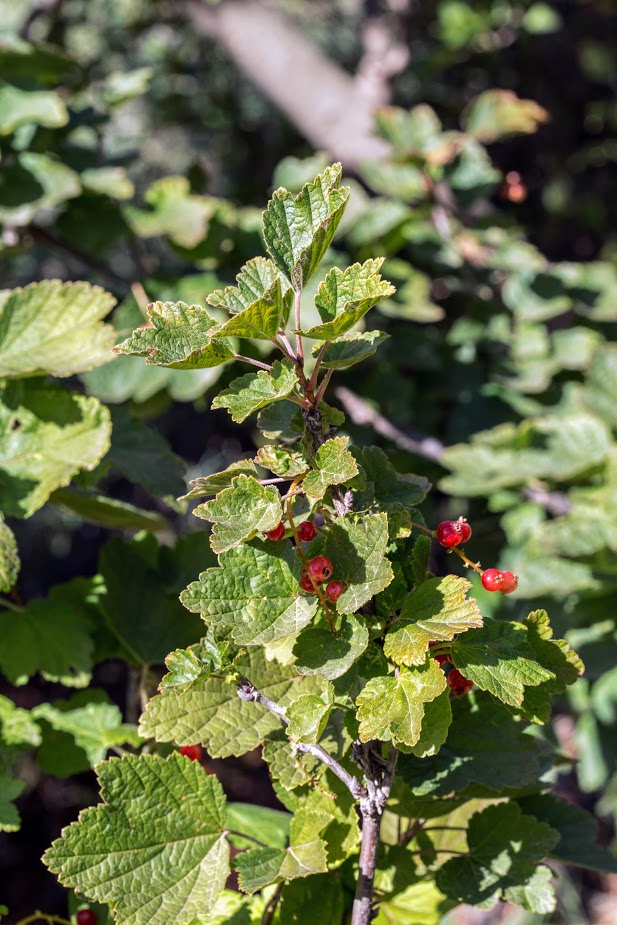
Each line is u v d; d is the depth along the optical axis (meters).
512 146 2.45
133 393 1.16
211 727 0.78
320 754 0.74
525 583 1.24
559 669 0.75
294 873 0.75
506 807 0.81
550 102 2.47
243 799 2.44
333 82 2.13
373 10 2.10
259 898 0.86
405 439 1.40
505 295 1.55
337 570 0.73
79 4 2.45
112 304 0.95
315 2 3.03
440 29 2.33
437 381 1.53
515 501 1.41
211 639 0.75
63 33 2.15
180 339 0.72
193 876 0.76
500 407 1.50
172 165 2.93
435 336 1.53
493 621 0.74
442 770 0.78
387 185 1.54
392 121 1.57
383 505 0.75
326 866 0.75
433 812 0.81
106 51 2.55
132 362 1.17
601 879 2.47
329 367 0.73
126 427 1.00
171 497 0.98
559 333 1.54
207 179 1.69
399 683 0.72
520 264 1.50
